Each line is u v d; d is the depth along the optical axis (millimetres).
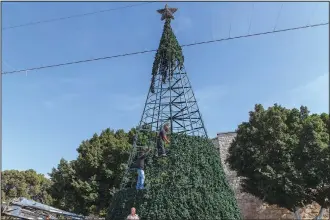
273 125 22688
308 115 26500
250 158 22516
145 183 14781
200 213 13742
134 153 17047
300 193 20469
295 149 21797
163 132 15305
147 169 15531
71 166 30625
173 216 13594
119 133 32500
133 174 16594
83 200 28531
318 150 21000
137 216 12766
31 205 17344
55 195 30703
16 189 40000
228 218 14141
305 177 20781
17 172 41906
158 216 13672
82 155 30656
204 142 16281
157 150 15398
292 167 20891
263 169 21531
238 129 24406
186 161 15258
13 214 16453
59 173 30844
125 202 14750
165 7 18906
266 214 25656
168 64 18094
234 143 24422
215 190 14836
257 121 23547
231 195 15414
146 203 14125
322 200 21938
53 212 18234
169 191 14219
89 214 28031
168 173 14922
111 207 15602
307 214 24766
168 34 18500
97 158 29125
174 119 17422
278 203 22047
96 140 31266
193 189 14312
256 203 26188
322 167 20672
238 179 27391
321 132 23094
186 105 17281
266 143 22250
